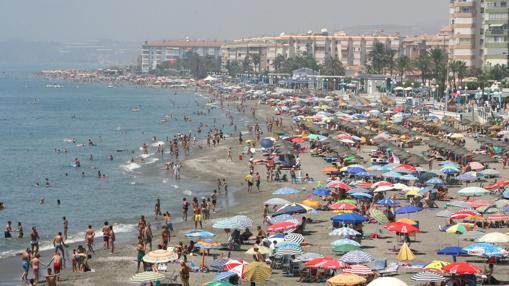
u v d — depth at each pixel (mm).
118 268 150125
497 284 118750
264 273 114875
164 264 136250
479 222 166625
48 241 183500
